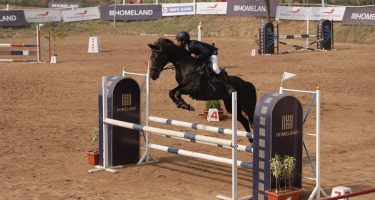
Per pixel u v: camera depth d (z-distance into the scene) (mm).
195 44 12758
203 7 60281
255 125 10570
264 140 10414
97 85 26078
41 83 26672
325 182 12148
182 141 16328
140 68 31312
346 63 33312
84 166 13523
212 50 12859
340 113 20000
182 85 12883
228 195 11297
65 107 21172
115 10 61875
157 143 15992
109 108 13406
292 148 10617
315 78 27641
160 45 12711
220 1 62688
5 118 19109
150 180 12422
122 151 13594
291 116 10539
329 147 15406
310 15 53938
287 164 10266
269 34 38500
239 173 13055
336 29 51219
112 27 59875
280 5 58844
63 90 24844
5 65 33750
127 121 13672
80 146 15531
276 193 10211
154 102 22078
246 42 48469
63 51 41781
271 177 10383
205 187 11875
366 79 27484
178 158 14469
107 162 13383
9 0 74812
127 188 11766
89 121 18812
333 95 23406
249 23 56406
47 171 13047
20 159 14055
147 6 61656
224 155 14750
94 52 40531
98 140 13984
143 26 59812
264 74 28797
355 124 18328
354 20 50938
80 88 25328
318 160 10797
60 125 18172
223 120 19047
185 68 12766
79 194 11258
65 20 61062
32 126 17984
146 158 14008
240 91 13227
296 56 37219
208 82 12836
